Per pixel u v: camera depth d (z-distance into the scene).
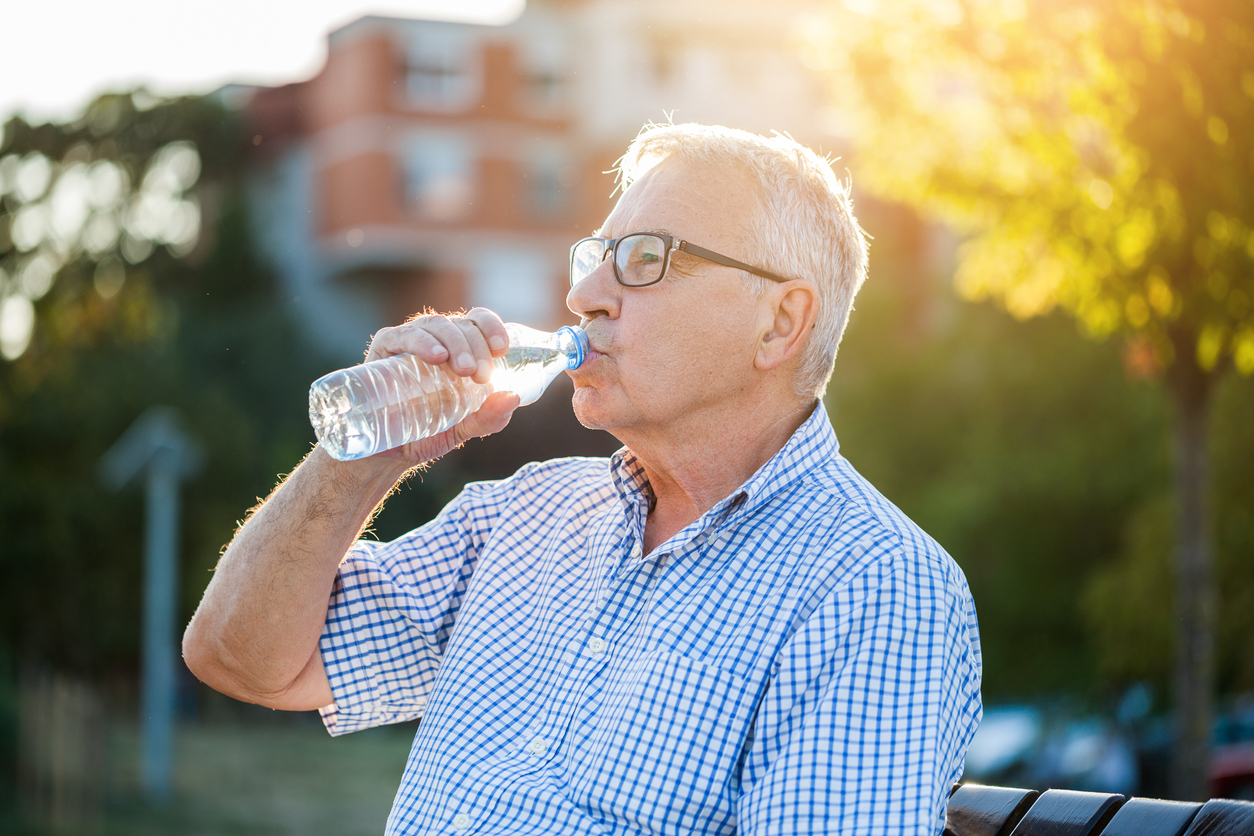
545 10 34.81
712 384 1.79
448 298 34.50
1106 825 1.53
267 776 15.95
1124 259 4.98
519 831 1.65
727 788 1.57
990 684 13.69
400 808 1.80
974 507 13.55
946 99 5.47
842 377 17.86
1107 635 10.03
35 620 23.16
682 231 1.79
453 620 2.01
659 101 34.25
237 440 25.20
